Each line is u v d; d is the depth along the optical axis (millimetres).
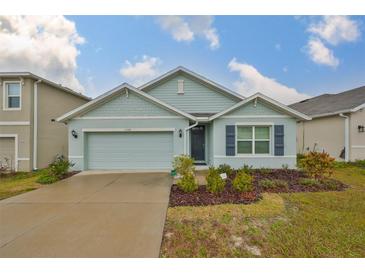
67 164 9945
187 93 13188
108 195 6637
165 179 8953
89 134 11133
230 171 9820
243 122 10922
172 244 3707
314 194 6668
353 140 13680
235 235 4039
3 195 6707
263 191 7016
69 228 4254
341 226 4391
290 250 3570
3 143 12398
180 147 10992
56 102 14188
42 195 6684
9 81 12164
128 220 4652
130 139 11195
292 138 10891
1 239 3832
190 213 5070
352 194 6688
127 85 10680
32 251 3463
